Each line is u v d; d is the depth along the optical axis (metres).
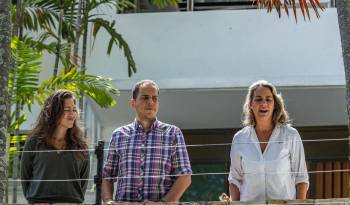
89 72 16.31
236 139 8.92
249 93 8.97
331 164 16.91
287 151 8.76
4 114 7.98
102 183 8.64
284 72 16.08
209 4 16.75
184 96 16.34
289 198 8.68
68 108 8.71
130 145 8.80
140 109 8.88
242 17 16.28
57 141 8.70
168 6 16.77
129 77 16.14
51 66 16.20
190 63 16.31
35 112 16.05
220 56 16.27
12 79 12.24
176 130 8.84
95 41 16.34
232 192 8.80
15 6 14.89
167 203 7.79
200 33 16.36
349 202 7.64
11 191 13.90
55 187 8.56
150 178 8.66
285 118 8.89
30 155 8.67
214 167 17.11
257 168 8.71
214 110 16.55
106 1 15.33
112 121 16.39
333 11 16.05
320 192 16.84
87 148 8.84
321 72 16.00
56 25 16.17
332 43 16.02
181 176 8.62
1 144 7.91
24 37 14.64
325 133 16.83
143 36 16.44
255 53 16.19
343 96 16.06
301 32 16.11
